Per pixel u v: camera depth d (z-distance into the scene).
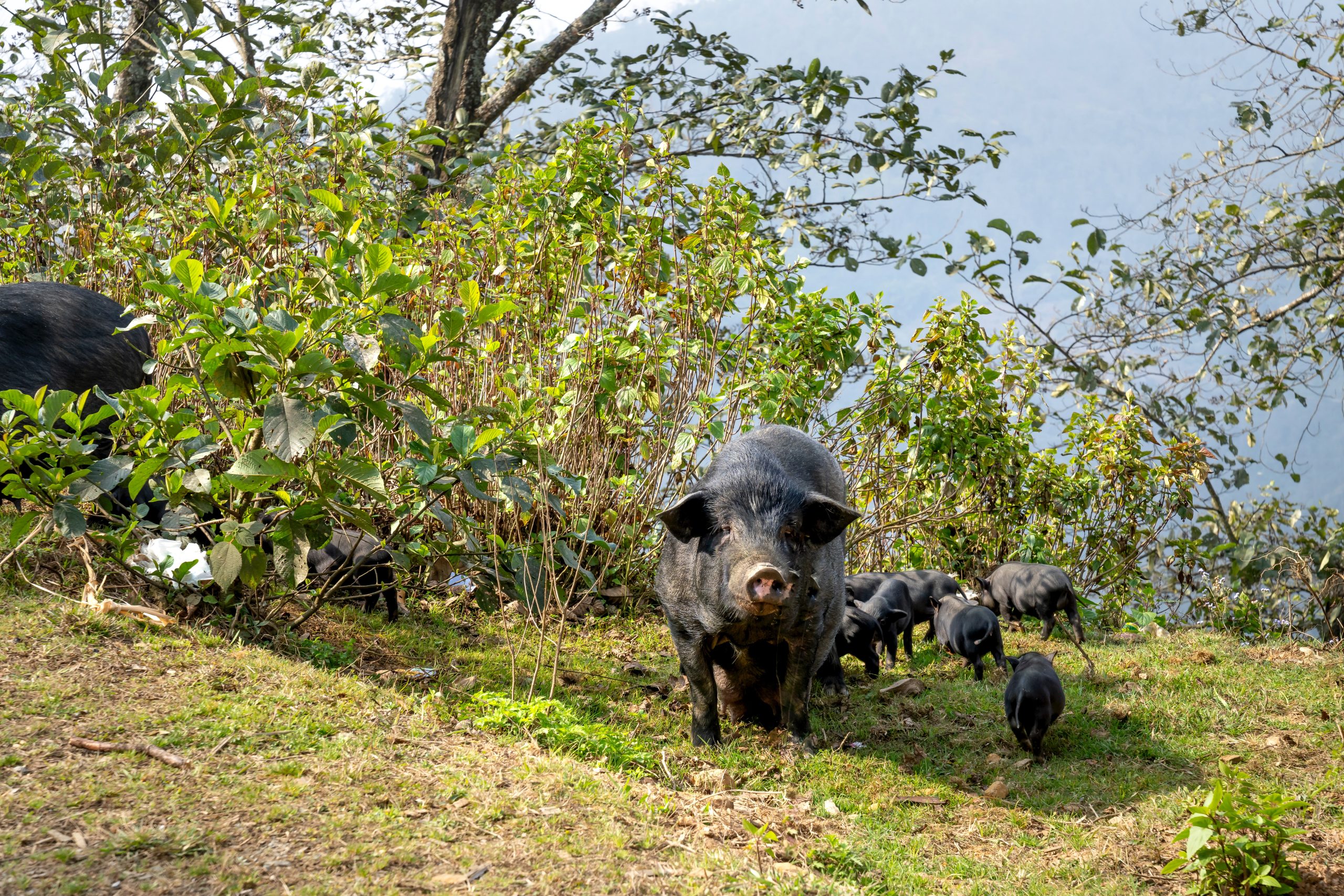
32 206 8.33
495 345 6.17
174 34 8.38
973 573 9.55
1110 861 4.18
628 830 3.57
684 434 7.38
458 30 14.62
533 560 5.83
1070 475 10.16
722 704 5.97
